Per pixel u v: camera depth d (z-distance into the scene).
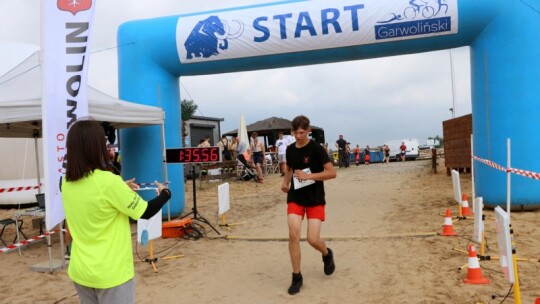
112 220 2.55
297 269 4.68
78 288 2.59
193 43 8.90
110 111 7.02
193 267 5.78
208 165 16.70
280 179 18.00
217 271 5.56
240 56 8.93
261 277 5.25
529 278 4.66
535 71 8.00
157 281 5.27
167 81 9.22
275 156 22.22
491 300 4.14
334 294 4.57
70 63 5.66
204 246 6.87
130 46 9.10
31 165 13.09
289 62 8.98
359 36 8.51
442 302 4.18
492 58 8.21
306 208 4.77
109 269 2.50
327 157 4.63
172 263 6.00
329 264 5.01
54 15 5.58
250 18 8.82
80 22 5.66
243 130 20.02
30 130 8.62
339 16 8.50
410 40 8.48
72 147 2.54
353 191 12.79
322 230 7.59
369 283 4.84
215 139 23.14
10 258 6.73
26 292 5.12
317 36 8.60
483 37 8.30
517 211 8.22
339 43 8.60
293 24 8.64
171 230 7.46
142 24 9.19
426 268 5.21
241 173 18.14
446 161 16.06
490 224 7.29
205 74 9.38
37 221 8.97
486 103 8.34
